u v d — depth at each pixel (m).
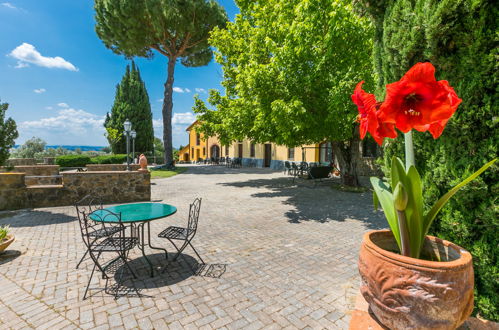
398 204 1.43
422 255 1.80
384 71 2.38
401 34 2.05
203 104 14.87
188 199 8.40
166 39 20.02
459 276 1.31
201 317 2.39
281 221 5.74
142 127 30.45
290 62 6.14
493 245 1.79
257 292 2.81
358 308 1.84
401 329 1.42
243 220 5.83
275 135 8.50
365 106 1.14
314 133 6.91
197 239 4.56
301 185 11.54
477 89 1.69
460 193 1.83
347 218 5.98
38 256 3.82
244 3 11.05
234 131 9.99
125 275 3.23
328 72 6.32
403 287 1.37
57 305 2.59
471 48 1.68
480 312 1.92
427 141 2.08
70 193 7.44
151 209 3.71
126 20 16.81
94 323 2.31
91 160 22.12
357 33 5.78
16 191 6.92
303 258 3.73
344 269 3.37
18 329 2.25
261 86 6.49
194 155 37.16
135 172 8.02
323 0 5.95
